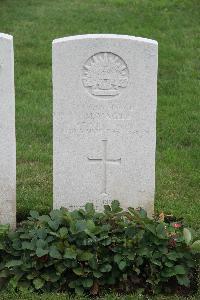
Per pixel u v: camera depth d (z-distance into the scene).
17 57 4.87
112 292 2.63
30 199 3.20
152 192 2.95
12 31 5.27
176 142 3.82
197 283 2.67
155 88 2.83
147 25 5.38
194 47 5.07
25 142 3.78
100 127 2.88
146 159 2.91
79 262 2.63
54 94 2.83
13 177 2.86
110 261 2.63
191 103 4.27
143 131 2.88
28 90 4.41
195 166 3.56
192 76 4.65
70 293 2.61
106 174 2.93
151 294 2.64
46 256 2.61
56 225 2.67
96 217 2.73
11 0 5.98
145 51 2.79
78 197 2.95
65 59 2.79
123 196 2.96
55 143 2.89
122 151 2.91
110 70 2.81
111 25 5.33
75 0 6.02
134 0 5.89
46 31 5.27
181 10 5.70
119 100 2.85
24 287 2.61
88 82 2.82
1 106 2.79
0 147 2.83
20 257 2.66
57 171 2.92
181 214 3.12
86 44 2.78
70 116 2.86
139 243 2.63
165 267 2.63
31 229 2.70
